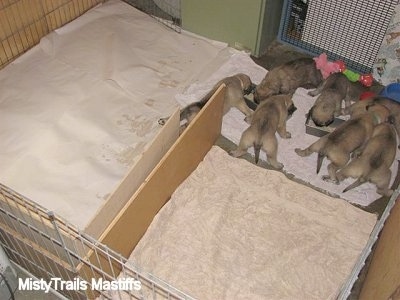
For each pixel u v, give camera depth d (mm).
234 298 2312
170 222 2562
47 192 2641
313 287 2373
